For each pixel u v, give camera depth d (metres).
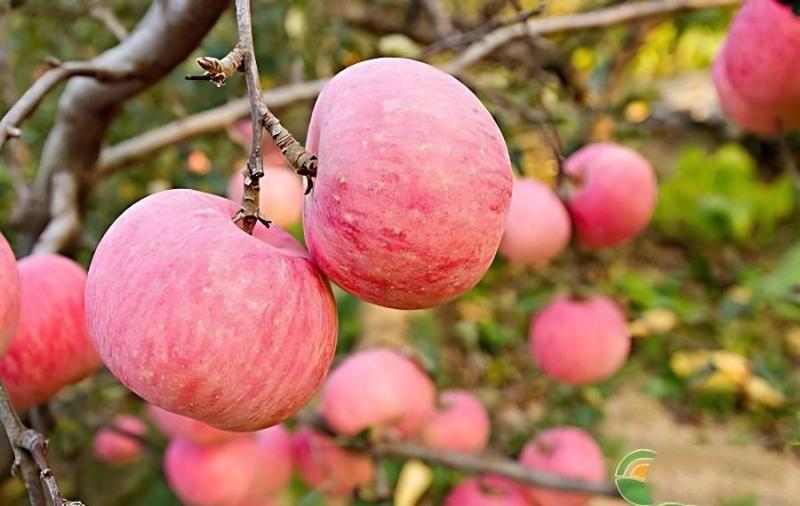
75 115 1.03
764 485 0.87
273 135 0.76
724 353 1.34
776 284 1.19
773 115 0.99
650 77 1.89
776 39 0.93
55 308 0.90
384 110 0.74
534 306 1.28
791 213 2.17
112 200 1.37
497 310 1.57
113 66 0.95
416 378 1.15
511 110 1.21
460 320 1.62
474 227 0.74
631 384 1.60
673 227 2.10
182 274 0.73
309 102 1.15
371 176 0.72
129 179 1.38
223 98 1.39
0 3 1.18
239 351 0.72
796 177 1.16
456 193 0.73
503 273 1.57
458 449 1.19
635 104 1.52
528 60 1.34
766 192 2.14
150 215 0.78
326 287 0.80
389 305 0.79
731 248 2.11
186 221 0.77
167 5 0.95
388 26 1.46
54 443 1.29
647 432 1.49
